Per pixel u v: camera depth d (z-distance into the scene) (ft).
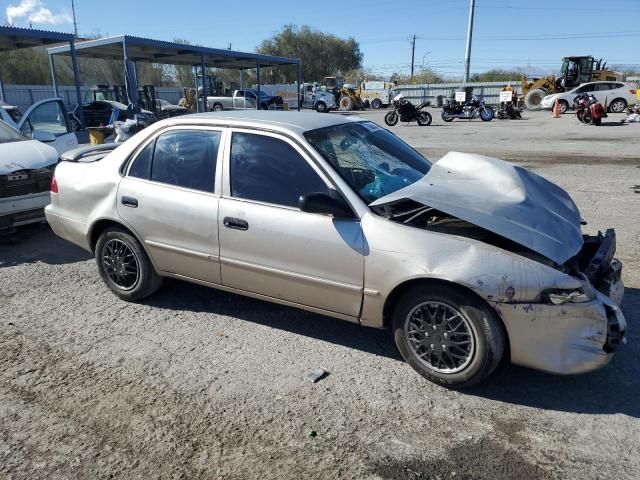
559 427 9.48
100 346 12.60
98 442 9.27
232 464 8.68
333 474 8.44
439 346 10.50
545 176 32.89
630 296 14.76
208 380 11.09
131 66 64.49
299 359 11.89
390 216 10.81
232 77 213.05
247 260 12.32
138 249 14.32
